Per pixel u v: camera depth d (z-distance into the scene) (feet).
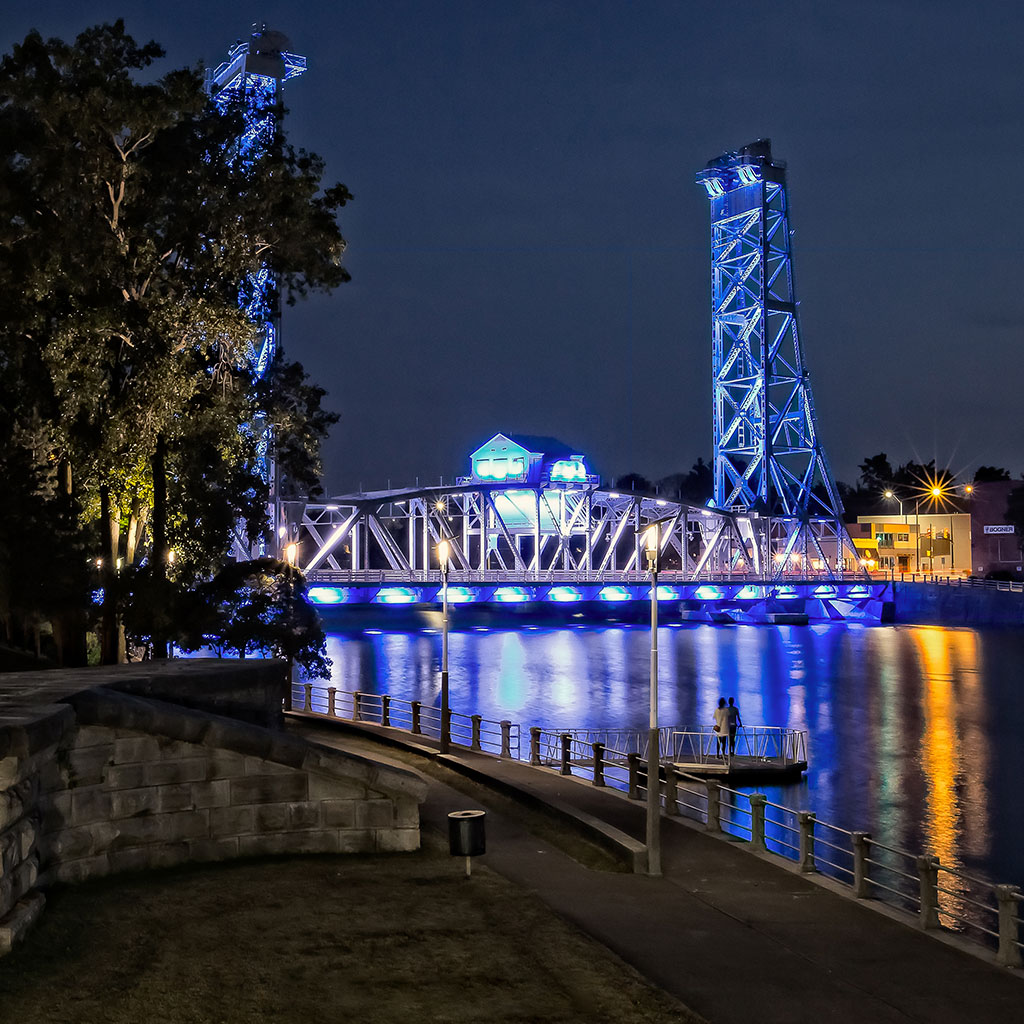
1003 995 47.42
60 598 117.19
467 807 87.15
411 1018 39.22
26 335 122.01
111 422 119.24
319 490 151.23
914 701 240.12
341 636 419.33
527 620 529.04
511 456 524.11
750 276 505.66
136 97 119.75
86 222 121.19
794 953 52.21
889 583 503.20
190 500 131.34
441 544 117.70
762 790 138.92
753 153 504.02
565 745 108.06
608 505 493.77
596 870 67.21
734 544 498.28
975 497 555.28
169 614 123.85
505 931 49.60
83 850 52.39
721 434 520.01
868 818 126.31
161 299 124.47
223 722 58.08
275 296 141.28
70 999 38.52
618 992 42.96
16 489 115.75
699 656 344.69
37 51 121.90
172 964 42.65
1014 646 371.35
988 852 111.75
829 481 517.55
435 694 247.50
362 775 60.95
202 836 57.21
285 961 43.96
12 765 44.06
